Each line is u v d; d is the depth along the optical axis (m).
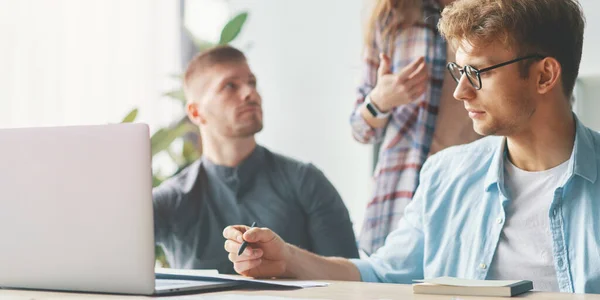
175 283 1.22
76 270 1.13
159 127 3.06
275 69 2.73
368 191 2.54
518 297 1.07
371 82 2.54
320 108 2.64
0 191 1.17
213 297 1.05
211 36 2.90
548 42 1.46
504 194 1.54
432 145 2.44
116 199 1.09
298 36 2.69
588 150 1.49
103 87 3.14
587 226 1.45
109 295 1.10
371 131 2.54
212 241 2.78
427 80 2.45
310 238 2.65
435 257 1.62
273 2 2.73
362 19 2.56
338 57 2.61
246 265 1.43
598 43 2.29
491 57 1.46
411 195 2.46
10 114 3.05
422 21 2.46
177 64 3.01
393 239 1.70
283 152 2.71
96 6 3.15
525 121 1.48
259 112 2.75
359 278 1.61
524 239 1.51
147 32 3.07
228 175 2.78
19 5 3.07
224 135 2.79
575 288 1.45
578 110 2.30
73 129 1.11
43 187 1.14
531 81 1.47
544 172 1.52
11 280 1.19
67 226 1.12
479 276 1.54
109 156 1.09
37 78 3.10
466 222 1.60
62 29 3.15
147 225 1.07
